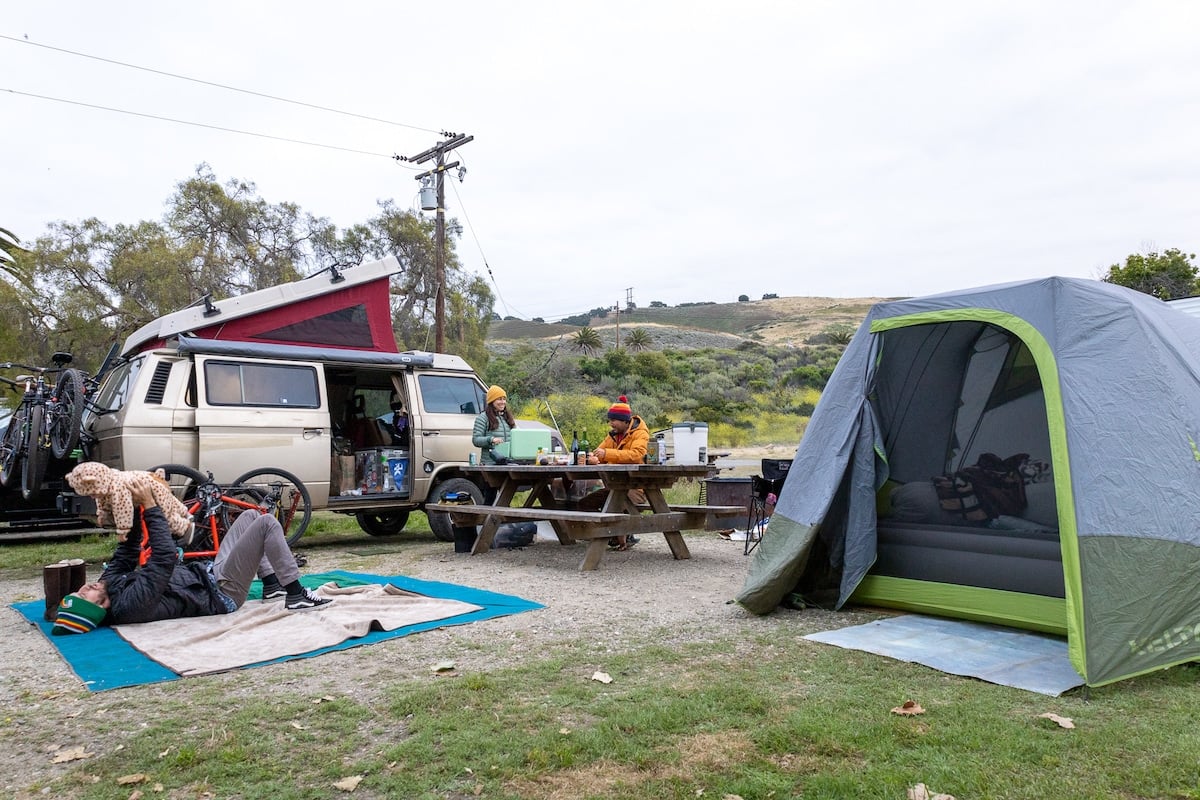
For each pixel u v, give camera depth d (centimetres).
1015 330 500
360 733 339
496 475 870
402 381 988
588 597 619
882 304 575
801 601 573
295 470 872
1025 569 500
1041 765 302
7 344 1833
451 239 2866
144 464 788
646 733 336
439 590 639
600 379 4538
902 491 564
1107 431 446
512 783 291
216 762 309
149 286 2239
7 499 988
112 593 512
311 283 1043
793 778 293
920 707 359
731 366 5803
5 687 406
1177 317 538
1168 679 409
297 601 559
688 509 802
